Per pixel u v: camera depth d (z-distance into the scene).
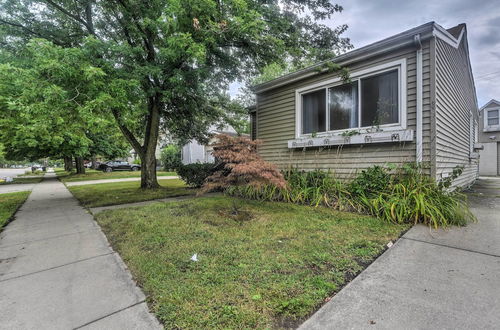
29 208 5.62
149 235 3.24
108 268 2.38
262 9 5.04
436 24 3.96
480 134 15.21
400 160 4.45
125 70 5.52
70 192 8.53
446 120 4.89
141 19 5.90
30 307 1.75
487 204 4.84
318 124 5.82
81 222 4.23
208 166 8.24
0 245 3.10
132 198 6.48
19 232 3.68
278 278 2.02
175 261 2.41
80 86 4.46
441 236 2.97
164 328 1.49
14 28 5.80
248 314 1.57
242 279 2.02
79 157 17.83
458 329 1.41
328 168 5.55
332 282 1.96
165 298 1.77
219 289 1.87
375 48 4.62
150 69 5.41
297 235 3.09
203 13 4.84
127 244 2.96
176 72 5.54
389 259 2.38
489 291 1.79
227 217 4.11
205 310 1.63
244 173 4.09
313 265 2.25
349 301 1.71
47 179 15.92
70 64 4.14
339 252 2.53
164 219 4.04
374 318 1.52
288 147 6.32
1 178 16.98
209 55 5.77
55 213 5.03
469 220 3.61
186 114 8.08
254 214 4.27
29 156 15.47
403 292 1.80
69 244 3.11
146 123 8.94
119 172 21.03
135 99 5.55
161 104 7.78
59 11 6.46
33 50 4.11
